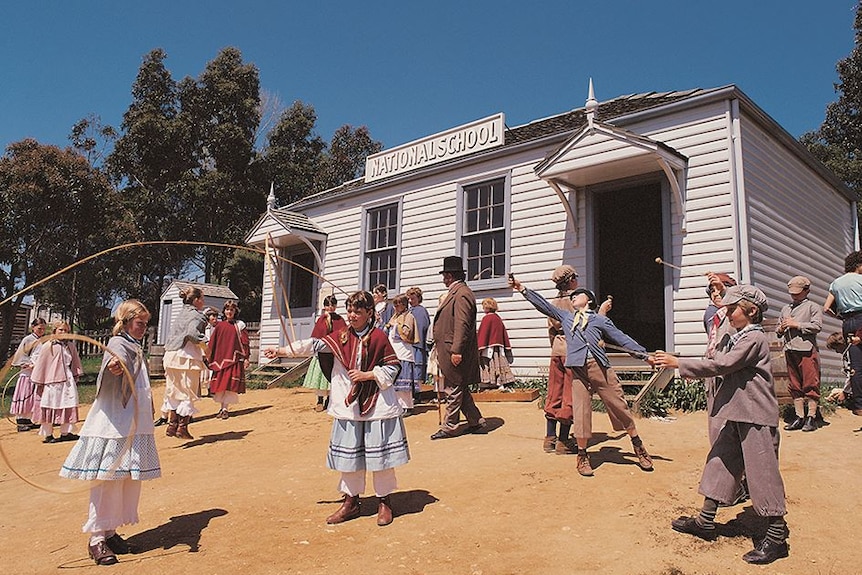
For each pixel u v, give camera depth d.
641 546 3.75
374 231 14.58
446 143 13.11
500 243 11.97
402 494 4.97
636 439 5.28
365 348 4.33
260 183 34.19
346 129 40.69
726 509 4.38
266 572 3.57
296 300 16.25
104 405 4.00
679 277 9.38
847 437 6.32
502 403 9.23
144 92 33.25
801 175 11.56
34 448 8.42
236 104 33.53
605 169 9.77
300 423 8.67
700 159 9.44
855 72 25.83
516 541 3.89
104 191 18.86
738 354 3.65
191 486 5.64
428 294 12.98
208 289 21.69
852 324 6.70
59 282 29.41
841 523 4.07
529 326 11.13
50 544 4.36
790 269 10.52
